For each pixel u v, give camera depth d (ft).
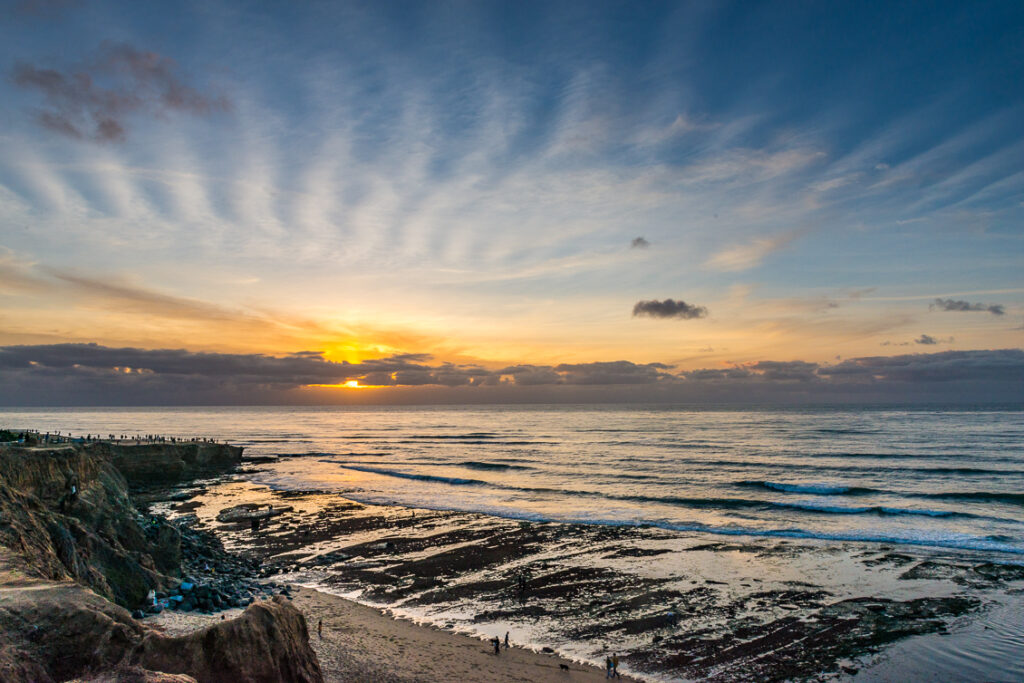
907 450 295.48
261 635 46.52
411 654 74.84
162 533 100.42
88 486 103.55
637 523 150.92
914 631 81.35
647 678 69.51
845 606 90.99
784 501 177.99
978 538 130.00
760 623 85.35
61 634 38.99
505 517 161.17
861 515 156.87
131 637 41.55
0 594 41.50
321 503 188.24
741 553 121.60
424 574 110.93
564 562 117.08
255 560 120.78
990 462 247.09
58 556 64.85
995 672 69.72
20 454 86.94
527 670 71.10
